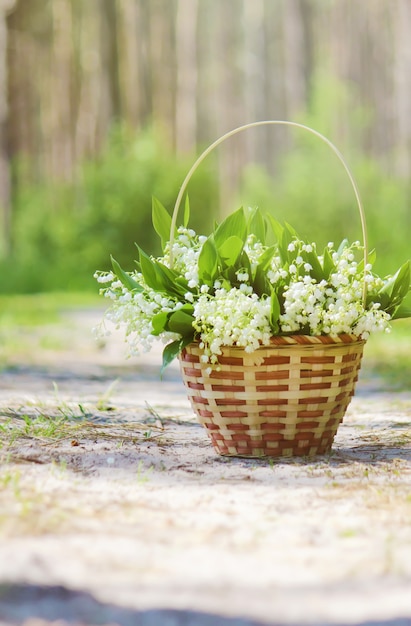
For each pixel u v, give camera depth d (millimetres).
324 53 36562
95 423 5199
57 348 10797
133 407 6062
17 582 2414
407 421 5559
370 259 4379
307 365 4012
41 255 27953
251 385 4035
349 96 27438
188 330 4039
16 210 29484
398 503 3367
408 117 28078
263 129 36500
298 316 3973
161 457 4164
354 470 3922
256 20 36656
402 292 4281
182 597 2365
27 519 3008
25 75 36250
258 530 2986
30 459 3992
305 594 2402
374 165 23172
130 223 27406
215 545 2818
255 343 3895
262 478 3752
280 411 4070
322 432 4176
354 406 6453
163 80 40062
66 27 35438
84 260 27172
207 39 43000
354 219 21859
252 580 2500
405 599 2371
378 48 35281
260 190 24953
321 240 22422
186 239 4422
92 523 3018
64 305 19375
